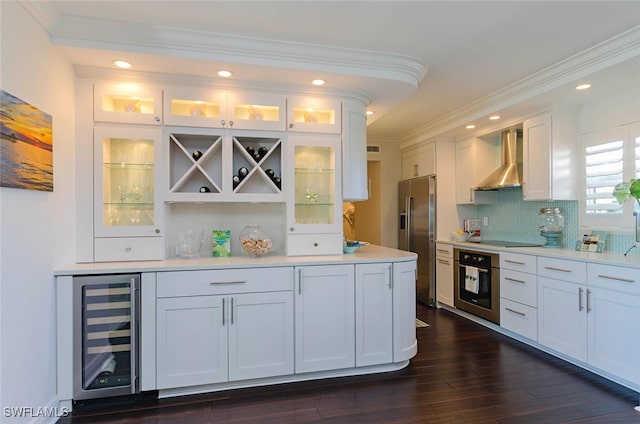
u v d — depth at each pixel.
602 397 2.49
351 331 2.81
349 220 6.93
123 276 2.41
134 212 2.86
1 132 1.72
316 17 2.25
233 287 2.58
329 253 3.11
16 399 1.87
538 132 3.65
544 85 3.12
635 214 3.04
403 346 2.95
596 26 2.35
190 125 2.83
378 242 5.92
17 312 1.88
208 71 2.70
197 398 2.49
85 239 2.65
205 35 2.42
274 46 2.56
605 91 3.12
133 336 2.42
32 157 2.00
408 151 5.68
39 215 2.11
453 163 5.01
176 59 2.48
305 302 2.72
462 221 5.04
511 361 3.12
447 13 2.21
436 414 2.29
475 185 4.62
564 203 3.75
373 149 5.80
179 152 3.04
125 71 2.67
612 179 3.23
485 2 2.09
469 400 2.46
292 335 2.69
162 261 2.71
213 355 2.55
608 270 2.68
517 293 3.59
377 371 2.91
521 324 3.54
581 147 3.53
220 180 3.10
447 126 4.54
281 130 3.02
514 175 4.07
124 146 2.86
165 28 2.34
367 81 2.92
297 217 3.20
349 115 3.19
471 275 4.27
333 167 3.19
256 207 3.27
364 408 2.36
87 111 2.66
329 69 2.72
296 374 2.73
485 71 3.09
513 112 3.76
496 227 4.77
